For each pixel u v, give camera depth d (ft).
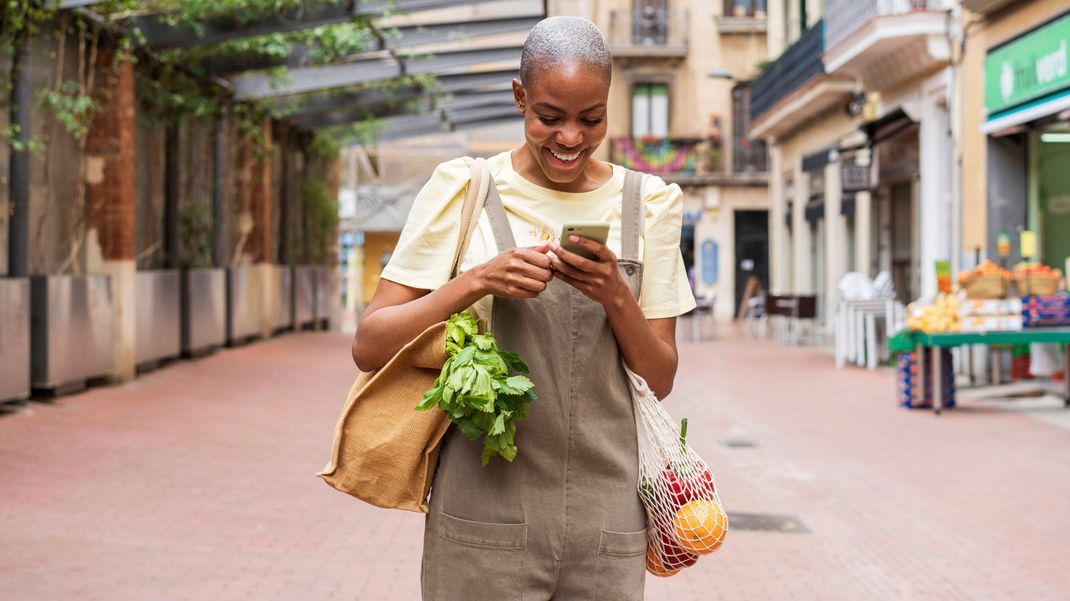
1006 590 17.57
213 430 32.60
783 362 60.39
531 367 7.66
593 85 7.27
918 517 22.58
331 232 87.40
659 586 17.87
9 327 34.14
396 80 65.62
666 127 124.77
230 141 65.05
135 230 50.75
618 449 7.86
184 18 45.14
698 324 81.87
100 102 43.27
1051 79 40.73
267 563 18.48
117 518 21.22
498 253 7.67
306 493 24.23
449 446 7.82
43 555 18.43
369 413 7.70
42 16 37.35
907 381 39.09
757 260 124.67
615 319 7.46
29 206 37.42
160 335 48.24
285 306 74.90
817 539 20.90
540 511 7.67
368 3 46.96
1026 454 29.43
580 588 7.78
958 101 50.14
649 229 7.98
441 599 7.77
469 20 55.52
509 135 121.80
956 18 50.16
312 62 54.60
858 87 68.49
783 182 96.68
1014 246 46.29
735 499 24.48
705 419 37.22
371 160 120.67
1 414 33.88
